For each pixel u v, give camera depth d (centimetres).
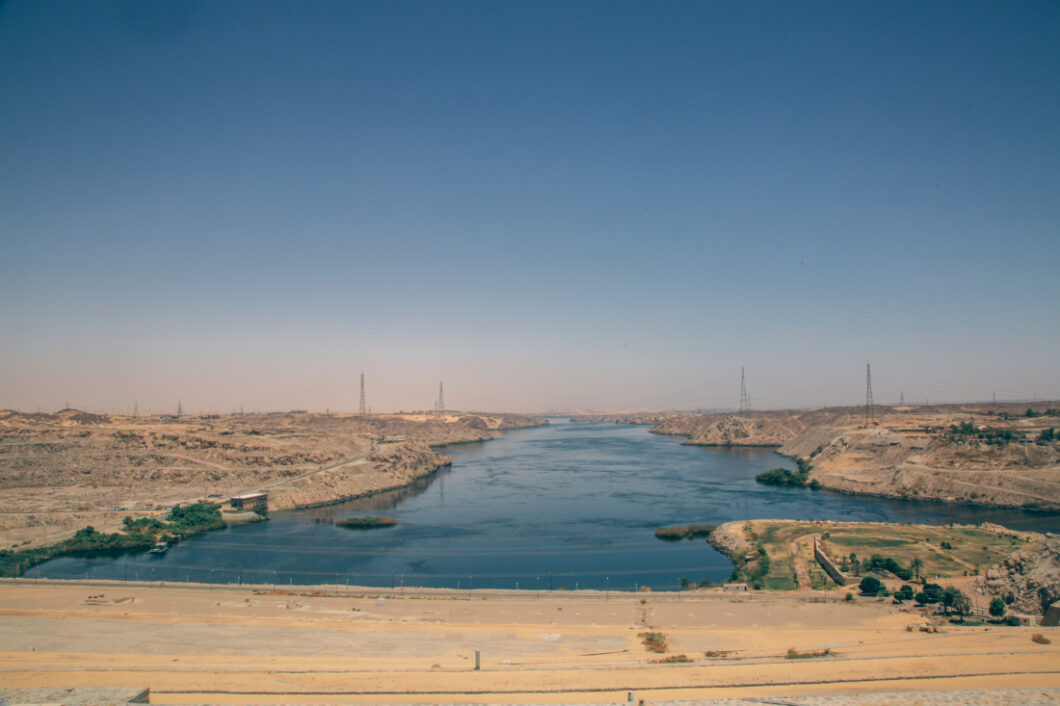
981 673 5809
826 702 4847
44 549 13138
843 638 7525
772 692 5631
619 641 7638
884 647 6938
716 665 6438
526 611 9138
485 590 10294
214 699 5716
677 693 5709
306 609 9250
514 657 7069
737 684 5847
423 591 10288
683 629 8131
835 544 12631
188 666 6731
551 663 6794
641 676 6172
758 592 10062
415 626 8344
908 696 4925
